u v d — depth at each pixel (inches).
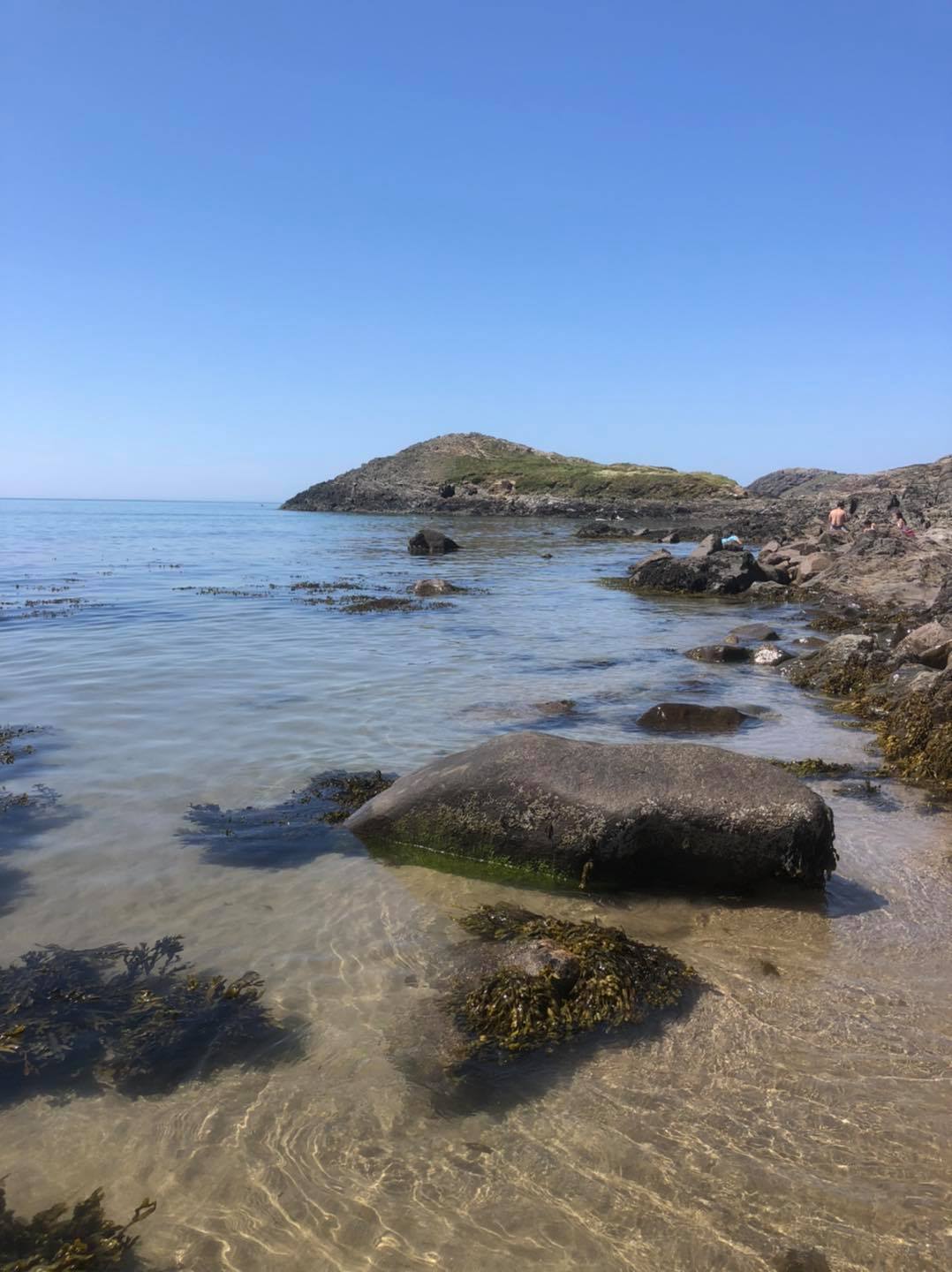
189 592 1118.4
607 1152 168.2
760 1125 175.3
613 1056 196.7
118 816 331.9
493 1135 172.7
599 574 1461.6
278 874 287.7
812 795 286.8
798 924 262.8
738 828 279.1
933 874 296.0
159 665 617.9
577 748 312.5
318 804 348.5
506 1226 151.8
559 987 215.8
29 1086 185.3
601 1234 150.1
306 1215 154.1
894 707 502.9
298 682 566.6
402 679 580.4
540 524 3366.1
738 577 1230.9
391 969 231.5
